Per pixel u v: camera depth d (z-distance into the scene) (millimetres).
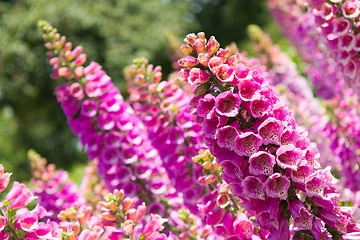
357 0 1021
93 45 6258
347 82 1075
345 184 1200
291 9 2311
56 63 1252
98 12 6336
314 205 857
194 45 864
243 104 824
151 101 1171
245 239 906
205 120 836
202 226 1023
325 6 1035
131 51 6363
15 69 6180
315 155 847
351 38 1023
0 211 868
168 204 1190
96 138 1233
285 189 811
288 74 2074
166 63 6523
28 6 6387
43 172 1462
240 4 9266
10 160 6941
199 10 9734
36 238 875
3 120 7816
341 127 1275
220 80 830
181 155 1127
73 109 1250
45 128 7574
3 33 6215
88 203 1374
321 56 1612
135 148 1226
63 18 6172
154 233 882
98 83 1233
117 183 1227
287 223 837
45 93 6750
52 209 1375
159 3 6945
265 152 806
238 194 844
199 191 1084
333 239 853
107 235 889
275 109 831
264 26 8836
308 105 1795
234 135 830
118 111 1225
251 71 841
